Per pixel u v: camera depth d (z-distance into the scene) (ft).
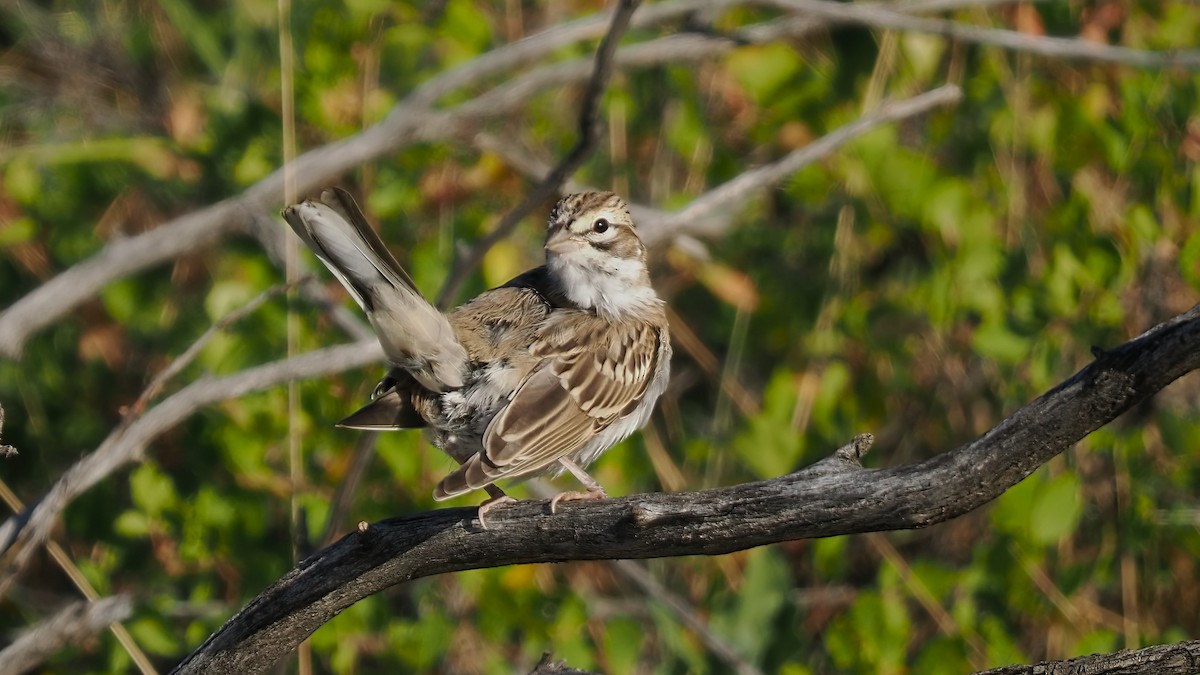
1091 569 40.19
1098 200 42.60
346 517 37.32
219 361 38.22
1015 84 43.47
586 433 26.37
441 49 44.39
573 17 46.62
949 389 44.98
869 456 44.19
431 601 40.91
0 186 43.06
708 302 46.78
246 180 41.47
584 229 28.60
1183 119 42.68
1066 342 41.93
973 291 41.16
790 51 42.14
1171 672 18.76
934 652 37.37
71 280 38.14
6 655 30.55
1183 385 44.37
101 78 46.96
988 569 38.58
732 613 40.78
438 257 39.86
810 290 45.47
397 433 36.32
